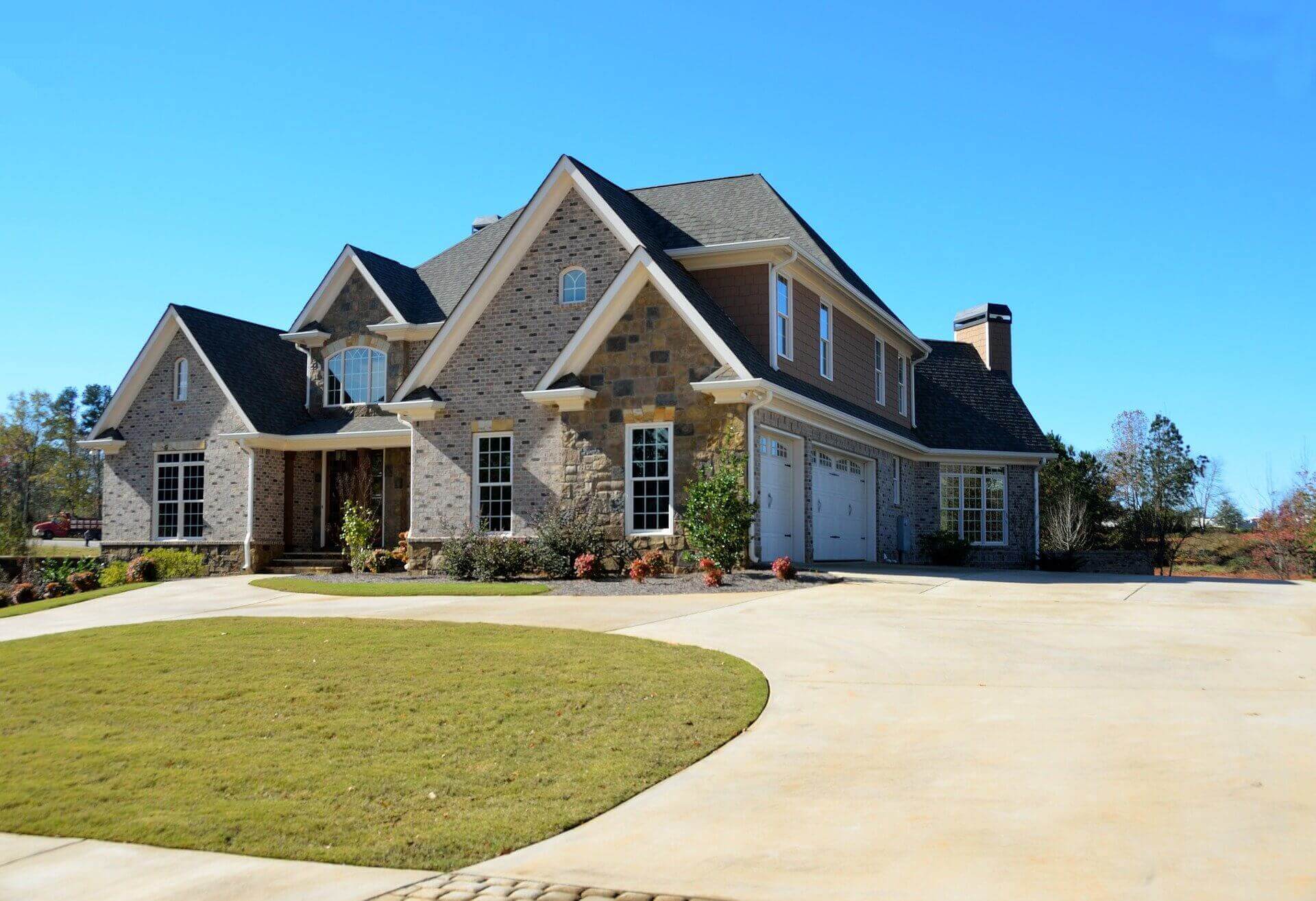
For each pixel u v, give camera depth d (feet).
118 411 99.09
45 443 176.14
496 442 77.41
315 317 97.45
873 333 95.14
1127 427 162.40
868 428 83.66
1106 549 125.18
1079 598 53.16
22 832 22.67
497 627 44.65
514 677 34.22
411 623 46.52
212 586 71.82
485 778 24.88
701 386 65.77
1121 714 27.86
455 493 77.87
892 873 18.10
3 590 79.51
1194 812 20.39
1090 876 17.52
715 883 18.12
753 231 76.74
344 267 95.91
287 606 57.82
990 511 105.91
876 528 90.02
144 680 36.11
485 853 20.36
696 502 64.13
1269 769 22.88
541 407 75.46
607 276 75.41
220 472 94.17
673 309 68.69
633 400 69.41
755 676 33.63
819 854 19.17
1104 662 34.86
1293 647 37.76
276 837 21.66
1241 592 57.11
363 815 22.79
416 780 24.85
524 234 77.66
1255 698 29.50
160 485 96.99
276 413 95.81
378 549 89.61
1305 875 17.33
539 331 76.74
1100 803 21.11
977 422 108.27
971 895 16.99
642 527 69.00
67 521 181.88
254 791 24.57
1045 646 38.01
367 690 33.45
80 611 60.54
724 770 24.76
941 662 35.37
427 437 79.15
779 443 73.00
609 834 21.01
